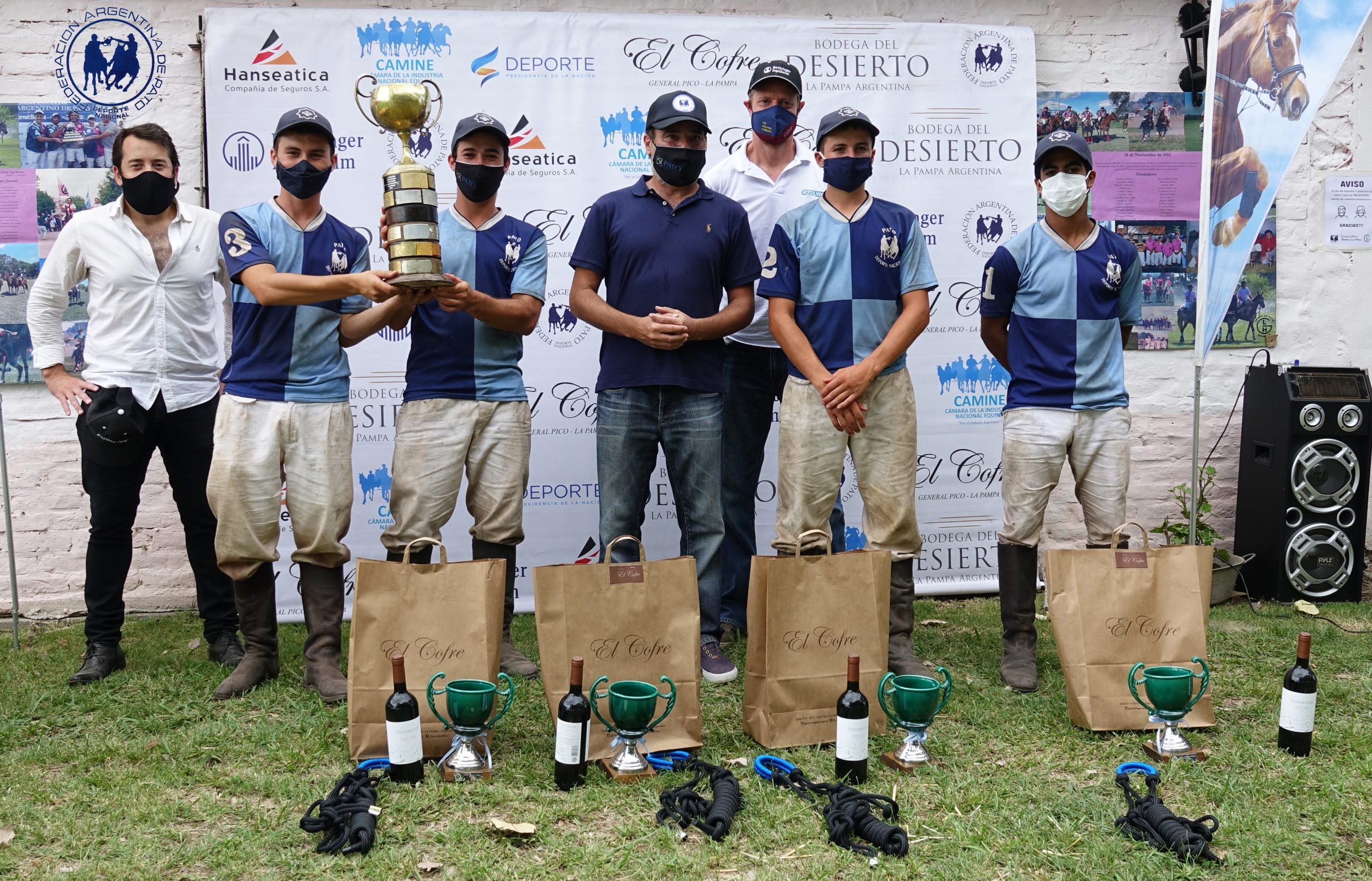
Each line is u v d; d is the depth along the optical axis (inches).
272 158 167.9
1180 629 118.0
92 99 168.7
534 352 176.7
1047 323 136.7
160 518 174.1
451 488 132.3
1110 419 136.9
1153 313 193.9
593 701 103.0
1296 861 87.3
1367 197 198.8
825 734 111.0
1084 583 118.5
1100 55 189.9
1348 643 151.2
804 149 180.1
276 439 126.7
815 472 132.0
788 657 110.1
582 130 175.6
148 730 115.6
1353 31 135.1
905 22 182.5
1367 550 196.7
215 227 139.0
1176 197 192.7
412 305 124.2
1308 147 197.9
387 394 174.1
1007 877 83.7
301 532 128.7
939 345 185.5
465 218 134.4
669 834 89.9
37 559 171.6
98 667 133.7
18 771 104.6
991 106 184.1
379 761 102.5
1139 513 195.9
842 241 131.3
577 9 179.5
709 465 133.8
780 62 143.6
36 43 167.0
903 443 133.2
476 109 173.2
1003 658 138.3
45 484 171.2
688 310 130.9
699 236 131.6
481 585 107.1
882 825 89.4
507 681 108.5
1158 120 191.8
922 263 133.5
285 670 137.8
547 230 175.9
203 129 169.5
